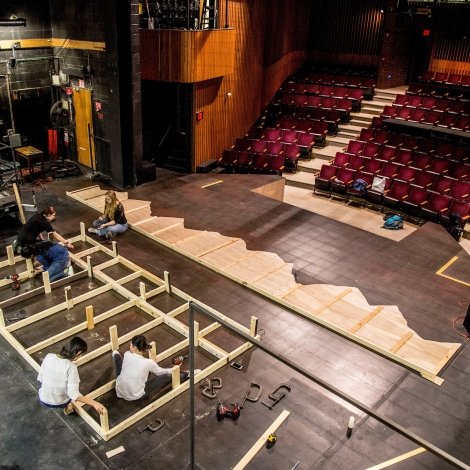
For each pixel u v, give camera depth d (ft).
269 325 22.31
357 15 58.13
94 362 19.77
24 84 36.76
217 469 15.58
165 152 42.96
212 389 18.40
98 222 29.63
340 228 31.83
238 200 35.06
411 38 57.62
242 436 16.78
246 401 18.11
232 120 45.70
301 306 23.21
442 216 34.04
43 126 39.04
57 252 24.77
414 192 36.40
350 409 18.01
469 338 21.98
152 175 37.73
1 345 20.54
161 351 20.45
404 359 20.20
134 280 25.31
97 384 18.75
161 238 28.86
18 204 29.76
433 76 58.13
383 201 37.47
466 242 34.32
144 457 15.93
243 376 19.26
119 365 18.24
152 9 39.19
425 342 21.39
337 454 16.22
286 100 52.65
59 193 34.76
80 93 36.73
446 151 41.37
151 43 36.86
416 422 17.63
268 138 46.26
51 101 38.78
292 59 58.03
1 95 35.73
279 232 30.71
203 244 28.37
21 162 36.96
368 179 38.75
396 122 45.88
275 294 24.03
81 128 37.96
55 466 15.52
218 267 26.00
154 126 41.93
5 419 17.11
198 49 36.78
